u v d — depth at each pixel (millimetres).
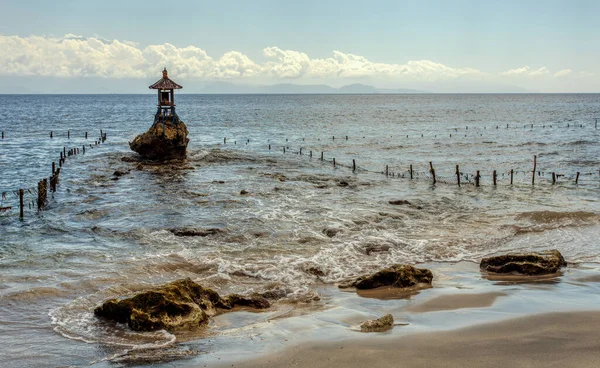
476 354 11688
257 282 17766
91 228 24891
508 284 17547
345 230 24594
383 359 11500
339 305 15625
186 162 48875
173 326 13477
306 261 19719
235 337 12953
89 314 14508
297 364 11336
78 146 63312
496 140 72312
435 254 21328
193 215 27562
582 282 17703
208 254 20625
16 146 62000
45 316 14391
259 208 29344
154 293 14000
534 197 34125
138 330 13383
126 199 31906
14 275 17891
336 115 144125
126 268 18625
